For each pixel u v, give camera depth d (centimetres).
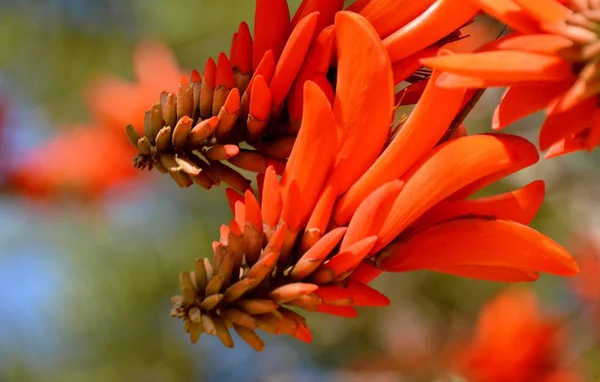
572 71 47
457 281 112
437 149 49
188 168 51
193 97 51
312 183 50
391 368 109
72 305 110
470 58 46
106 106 102
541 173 109
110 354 110
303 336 50
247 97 51
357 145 50
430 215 50
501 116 48
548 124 47
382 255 50
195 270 49
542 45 47
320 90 49
